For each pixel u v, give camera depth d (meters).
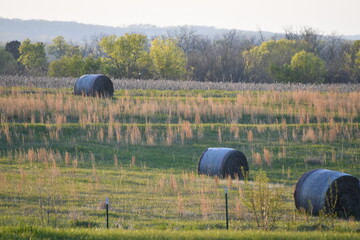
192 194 59.75
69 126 106.12
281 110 128.12
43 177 66.88
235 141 103.00
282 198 56.88
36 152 89.50
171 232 37.72
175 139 102.00
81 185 62.81
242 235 36.53
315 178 52.41
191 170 82.25
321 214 48.72
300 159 90.69
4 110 113.44
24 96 132.88
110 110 117.94
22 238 34.53
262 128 109.88
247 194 52.44
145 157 90.31
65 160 83.62
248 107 128.25
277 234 37.62
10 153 87.81
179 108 124.62
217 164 76.12
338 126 111.81
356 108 132.00
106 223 44.78
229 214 49.69
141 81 196.25
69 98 125.44
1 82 170.75
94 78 140.88
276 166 87.25
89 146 95.00
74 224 44.31
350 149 97.75
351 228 45.28
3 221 44.31
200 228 44.03
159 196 58.16
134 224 44.81
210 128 111.25
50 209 49.50
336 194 51.00
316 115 123.69
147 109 122.94
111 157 89.44
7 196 54.59
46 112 117.62
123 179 68.69
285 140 104.69
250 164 87.50
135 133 101.56
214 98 150.50
